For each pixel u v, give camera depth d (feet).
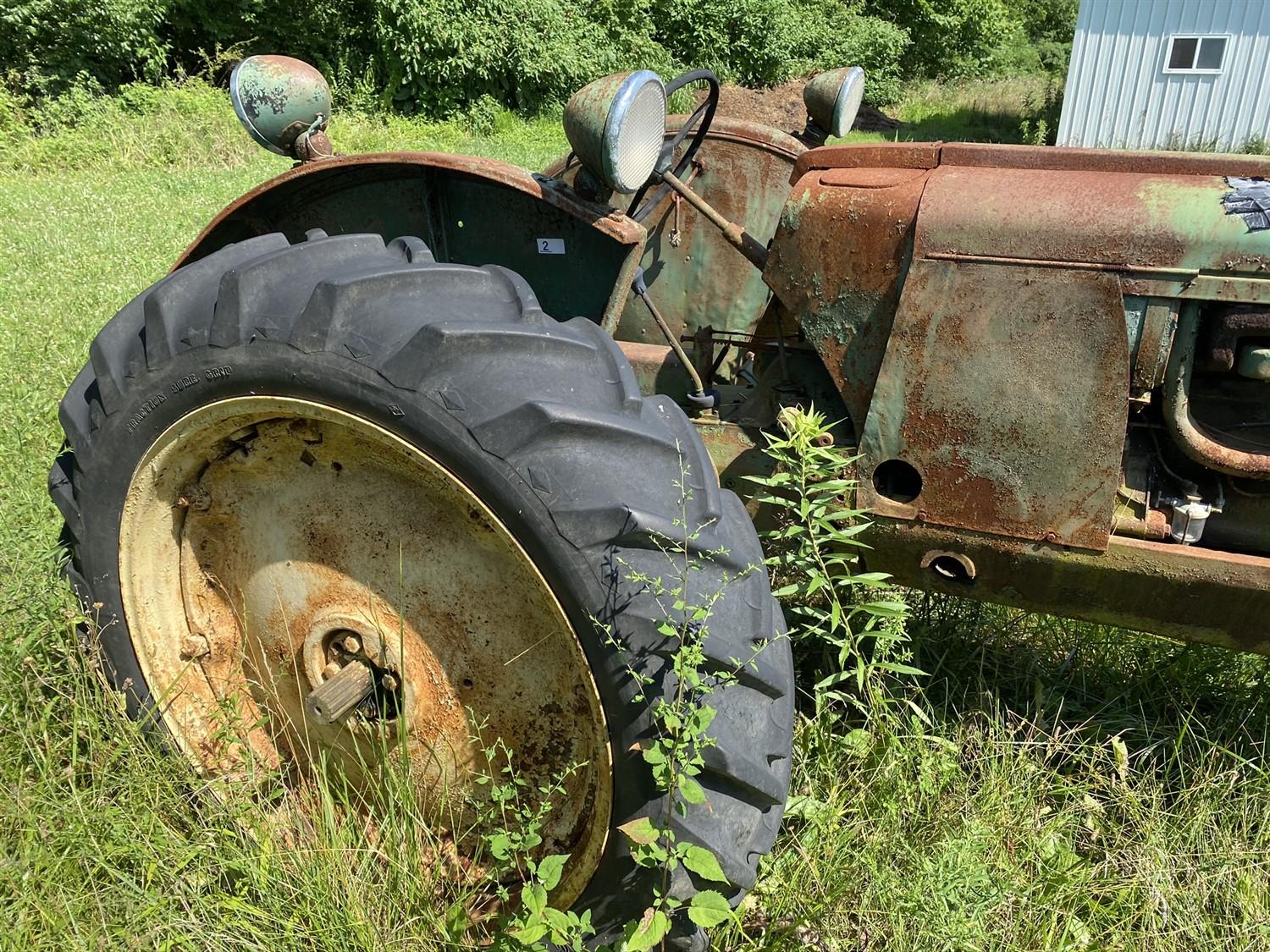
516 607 5.58
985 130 57.52
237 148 37.22
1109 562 5.96
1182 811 6.71
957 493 6.20
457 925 5.53
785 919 6.12
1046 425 5.91
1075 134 50.67
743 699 5.29
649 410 5.62
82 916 5.83
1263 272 5.38
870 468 6.42
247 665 6.87
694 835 5.08
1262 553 5.99
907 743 6.88
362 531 5.95
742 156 10.50
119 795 6.37
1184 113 48.29
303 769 6.81
